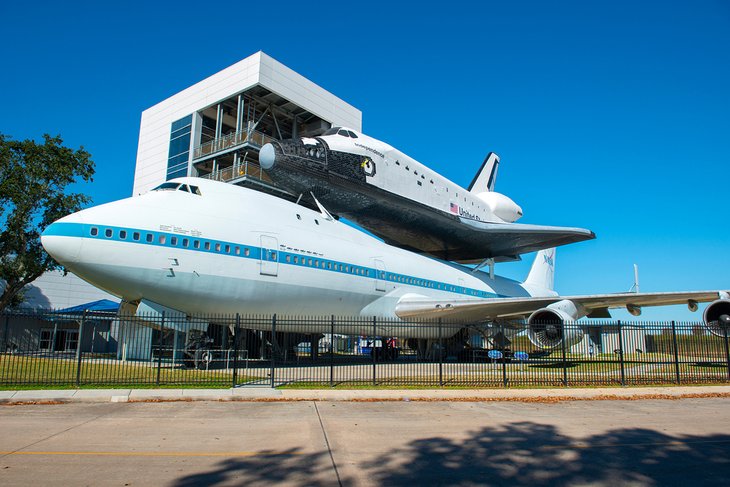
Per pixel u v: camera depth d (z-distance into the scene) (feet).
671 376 60.49
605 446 23.97
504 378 49.73
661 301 72.13
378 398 39.93
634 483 18.15
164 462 19.79
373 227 94.32
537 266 136.36
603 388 49.08
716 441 25.41
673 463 20.98
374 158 78.95
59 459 19.97
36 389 40.52
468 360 97.45
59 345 110.52
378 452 22.12
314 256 64.44
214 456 20.85
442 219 90.33
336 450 22.29
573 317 68.18
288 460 20.39
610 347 135.64
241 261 56.39
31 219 93.20
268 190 100.07
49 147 92.99
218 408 34.40
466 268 105.60
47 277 116.47
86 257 47.93
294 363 74.33
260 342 80.79
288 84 106.01
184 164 109.50
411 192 84.23
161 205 53.62
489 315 83.87
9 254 94.38
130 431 25.82
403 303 78.02
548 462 20.90
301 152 69.26
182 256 52.21
